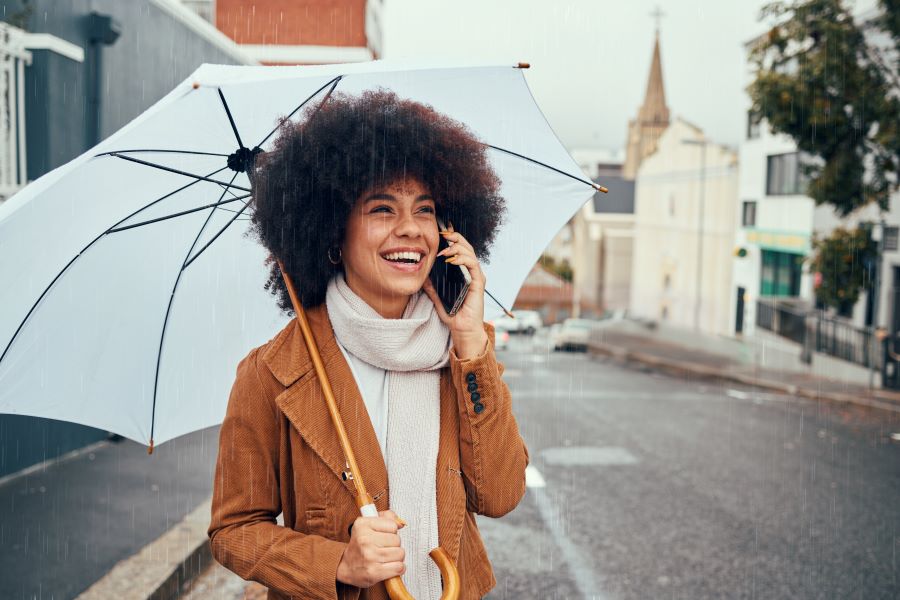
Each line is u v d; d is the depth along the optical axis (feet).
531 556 16.74
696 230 106.42
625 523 19.19
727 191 93.66
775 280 79.25
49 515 17.01
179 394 6.46
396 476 5.24
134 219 5.89
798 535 18.35
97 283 5.95
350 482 5.16
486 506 5.42
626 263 165.89
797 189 72.95
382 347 5.21
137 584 13.24
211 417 6.66
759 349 75.36
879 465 26.66
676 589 14.92
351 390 5.31
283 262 5.57
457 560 5.26
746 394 48.62
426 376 5.45
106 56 25.32
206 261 6.31
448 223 5.93
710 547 17.42
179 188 5.94
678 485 23.17
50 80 22.22
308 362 5.35
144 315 6.17
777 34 38.60
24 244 5.41
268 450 5.46
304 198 5.43
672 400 44.24
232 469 5.43
